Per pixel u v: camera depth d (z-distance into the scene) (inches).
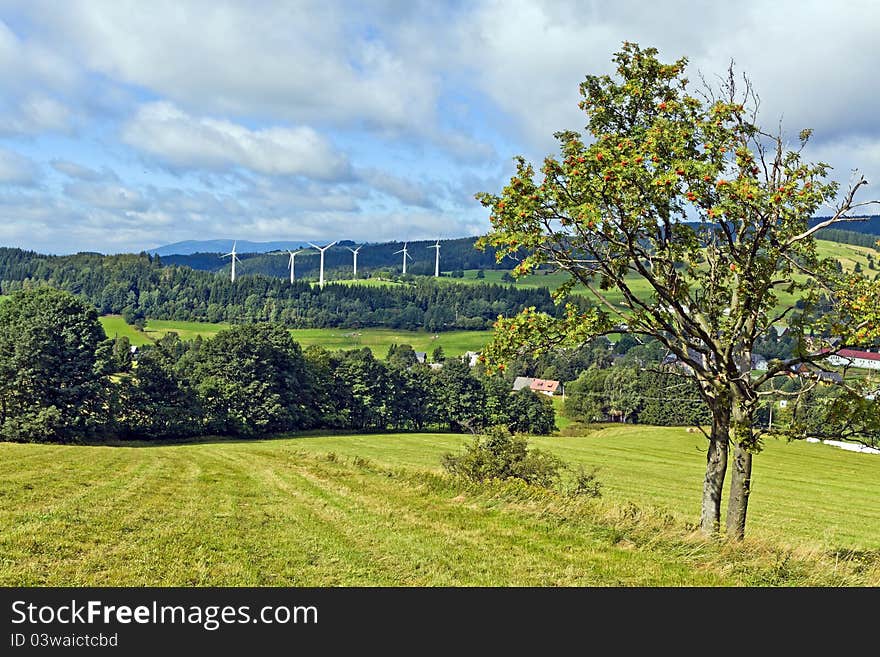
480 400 4995.1
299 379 4407.0
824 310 641.6
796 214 618.5
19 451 1836.9
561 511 728.3
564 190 605.9
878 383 620.4
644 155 598.9
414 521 701.9
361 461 1445.6
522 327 668.1
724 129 650.8
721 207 564.7
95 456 1827.0
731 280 695.7
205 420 3786.9
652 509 810.2
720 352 673.0
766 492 2415.1
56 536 569.6
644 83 713.0
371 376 4793.3
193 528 649.0
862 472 3120.1
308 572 504.7
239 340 4062.5
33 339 3152.1
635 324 657.0
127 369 3656.5
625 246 628.7
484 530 655.8
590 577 512.4
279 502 867.4
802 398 644.7
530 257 642.2
